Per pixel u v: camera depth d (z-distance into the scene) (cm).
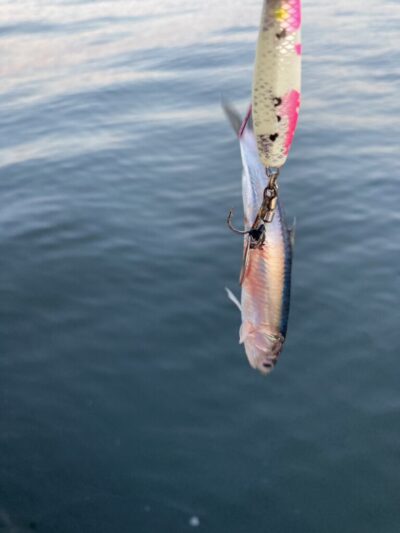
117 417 54
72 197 90
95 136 113
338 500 47
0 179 98
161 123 117
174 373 58
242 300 23
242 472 49
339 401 54
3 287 71
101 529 45
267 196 21
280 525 45
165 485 48
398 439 51
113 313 66
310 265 72
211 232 80
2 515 46
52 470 50
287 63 19
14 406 55
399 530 44
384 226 79
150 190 91
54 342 63
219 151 103
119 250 77
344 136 105
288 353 60
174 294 68
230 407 54
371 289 67
